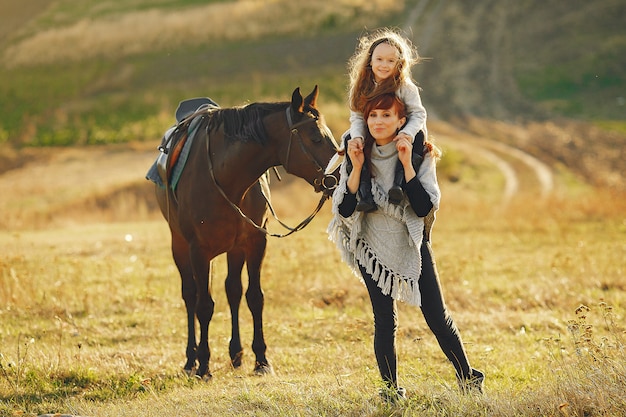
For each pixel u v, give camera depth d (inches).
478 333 438.3
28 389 343.0
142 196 1411.2
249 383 323.6
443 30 3164.4
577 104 2527.1
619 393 241.9
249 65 2790.4
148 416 281.6
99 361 385.7
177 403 301.1
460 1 3449.8
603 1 3368.6
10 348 414.9
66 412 303.9
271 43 2977.4
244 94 2492.6
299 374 353.1
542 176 1717.5
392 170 249.4
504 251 756.0
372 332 440.5
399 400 253.4
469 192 1541.6
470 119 2342.5
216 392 309.0
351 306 518.9
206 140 353.7
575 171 1768.0
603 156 1884.8
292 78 2647.6
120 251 778.8
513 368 346.0
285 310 510.9
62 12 3314.5
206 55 2859.3
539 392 256.4
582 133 2146.9
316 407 263.3
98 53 2842.0
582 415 236.1
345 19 3189.0
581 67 2834.6
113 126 2151.8
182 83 2618.1
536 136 2107.5
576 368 276.5
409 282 248.7
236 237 360.2
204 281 361.7
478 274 619.8
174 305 529.7
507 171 1753.2
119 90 2559.1
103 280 609.9
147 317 497.4
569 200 1204.5
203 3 3400.6
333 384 299.1
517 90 2674.7
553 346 394.9
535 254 727.1
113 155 1866.4
